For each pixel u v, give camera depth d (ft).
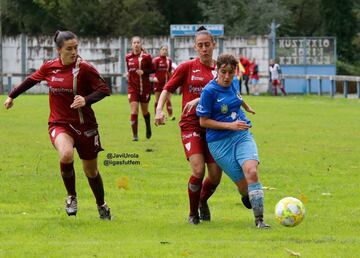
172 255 45.44
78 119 55.42
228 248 47.32
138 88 112.57
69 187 55.98
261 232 52.31
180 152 99.60
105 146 105.40
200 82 57.26
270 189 72.49
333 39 284.61
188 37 281.95
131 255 45.44
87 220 57.41
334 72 285.23
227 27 366.02
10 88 271.69
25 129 129.70
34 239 50.55
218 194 69.92
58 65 55.31
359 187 74.28
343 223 56.24
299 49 284.20
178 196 68.90
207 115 53.57
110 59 281.54
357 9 395.14
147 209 62.80
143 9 345.10
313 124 144.36
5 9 351.05
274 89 266.98
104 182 76.07
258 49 281.54
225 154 53.67
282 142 112.98
